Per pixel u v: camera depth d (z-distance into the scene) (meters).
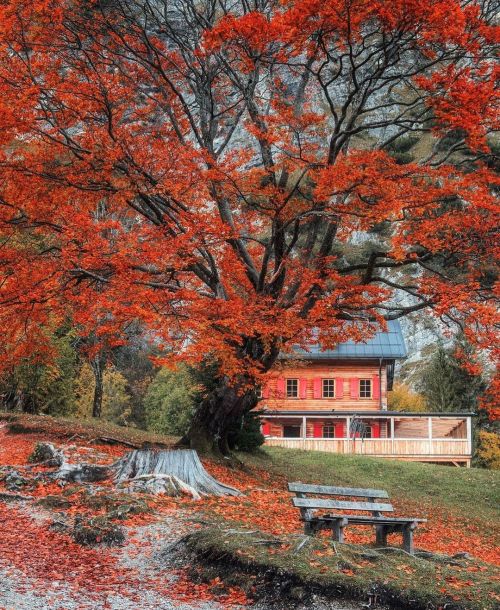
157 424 45.00
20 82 16.59
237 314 15.96
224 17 15.73
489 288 17.34
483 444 44.97
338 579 8.79
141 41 19.38
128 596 8.59
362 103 18.41
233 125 20.56
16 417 24.97
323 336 19.62
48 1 15.70
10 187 17.34
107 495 12.52
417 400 51.78
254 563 9.11
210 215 16.84
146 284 17.00
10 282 16.45
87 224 16.06
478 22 15.89
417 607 8.53
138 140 18.66
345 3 15.09
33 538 10.62
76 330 30.69
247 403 20.95
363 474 30.27
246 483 18.56
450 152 18.38
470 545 18.05
